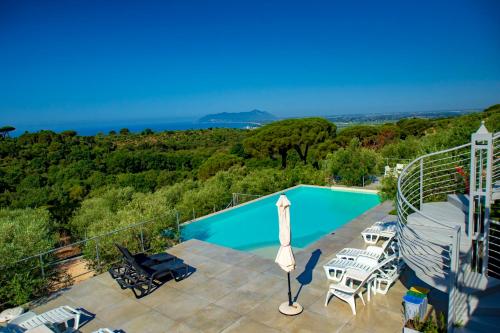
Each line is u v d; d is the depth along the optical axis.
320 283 7.50
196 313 6.57
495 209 7.18
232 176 24.39
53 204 21.36
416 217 6.93
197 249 9.93
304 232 13.96
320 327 5.89
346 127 36.19
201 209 17.52
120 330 6.14
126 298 7.27
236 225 15.02
